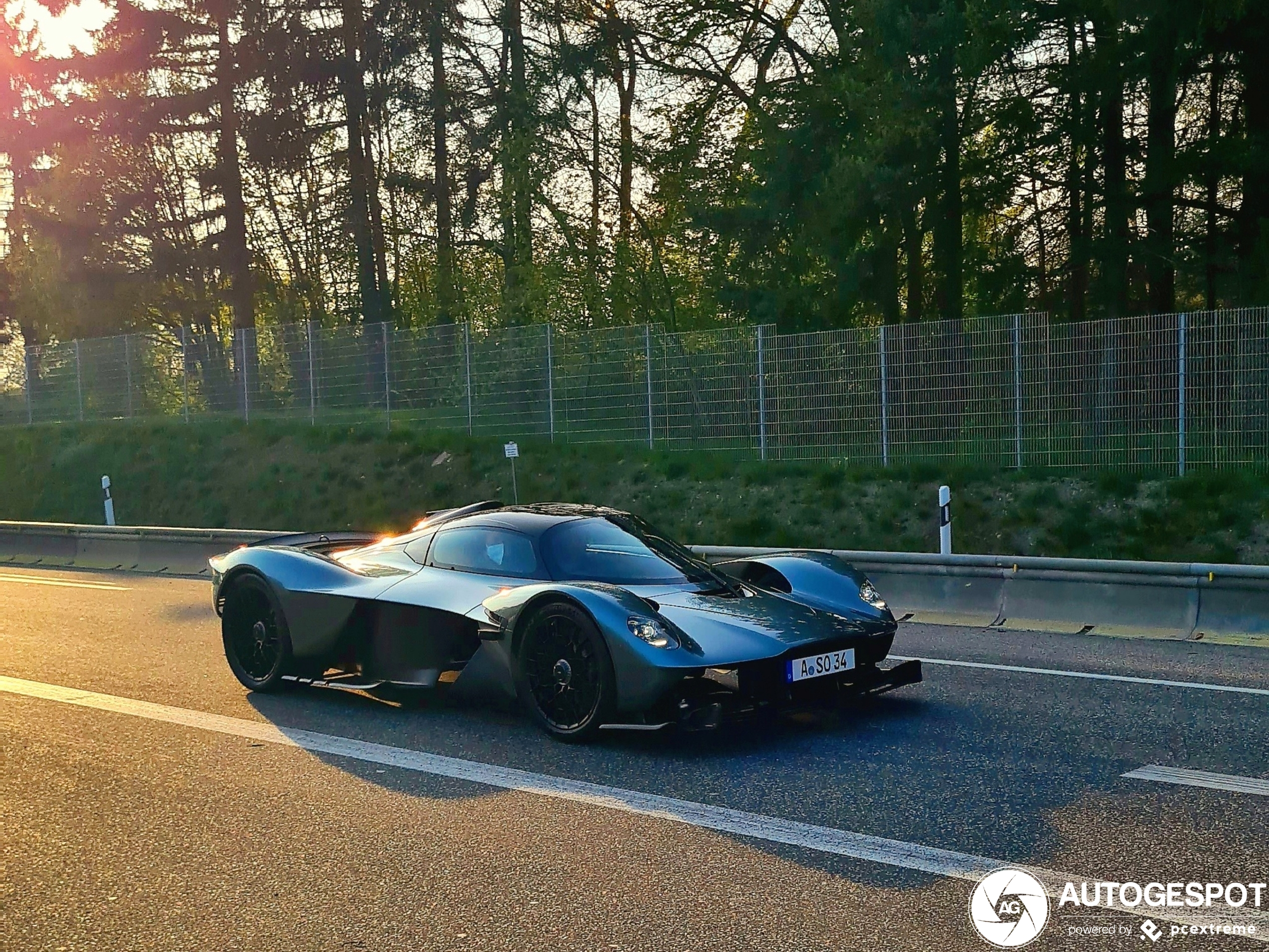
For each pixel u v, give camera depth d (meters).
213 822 4.35
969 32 17.80
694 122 26.42
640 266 26.36
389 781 4.86
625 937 3.21
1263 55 17.83
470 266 28.72
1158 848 3.87
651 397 18.02
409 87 27.11
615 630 5.16
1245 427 13.18
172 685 7.02
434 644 6.03
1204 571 8.57
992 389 14.85
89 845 4.14
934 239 21.12
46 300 29.47
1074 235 22.38
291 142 27.97
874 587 10.28
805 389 16.41
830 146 19.11
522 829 4.18
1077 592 9.16
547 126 26.08
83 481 24.52
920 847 3.91
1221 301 21.16
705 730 5.57
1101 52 18.50
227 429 23.81
